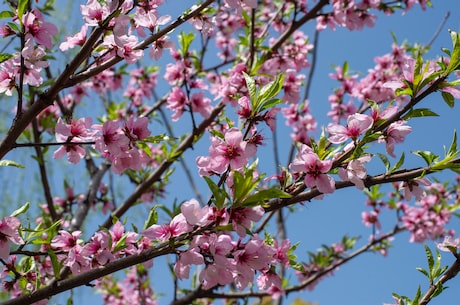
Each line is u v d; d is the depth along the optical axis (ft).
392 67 17.56
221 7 15.99
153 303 20.53
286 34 15.65
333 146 8.47
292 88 15.16
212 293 15.24
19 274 9.36
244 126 8.03
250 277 7.30
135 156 9.14
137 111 19.60
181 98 14.85
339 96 18.07
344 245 20.43
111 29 8.34
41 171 14.58
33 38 8.65
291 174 8.14
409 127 7.83
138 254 7.35
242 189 6.76
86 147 17.83
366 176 7.79
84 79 9.00
